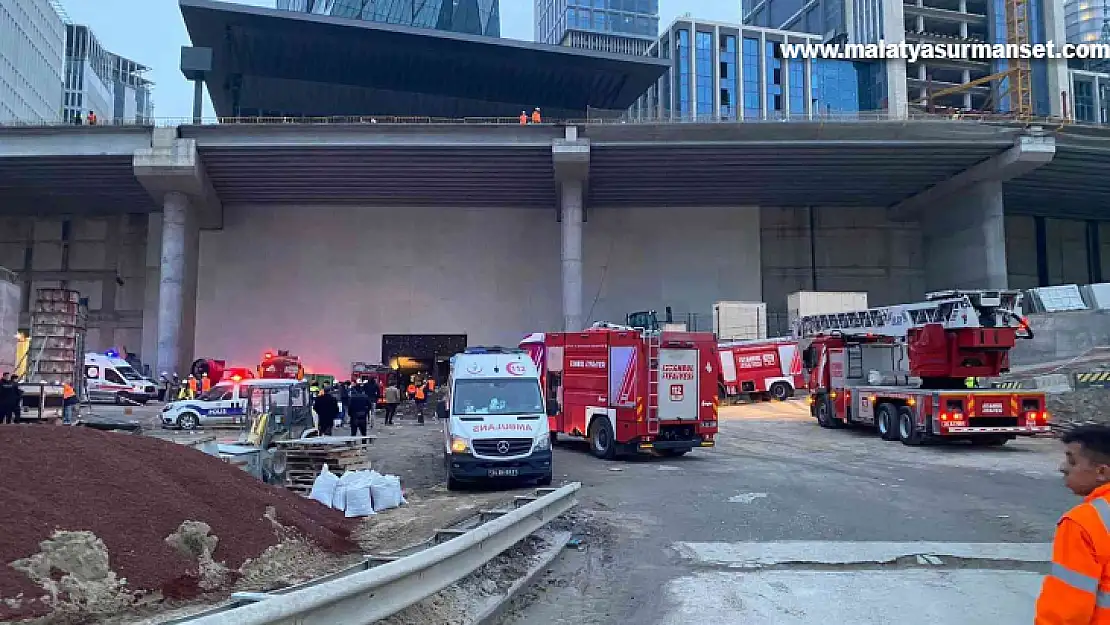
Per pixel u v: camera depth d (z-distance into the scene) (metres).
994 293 18.75
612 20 161.62
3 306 20.55
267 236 51.25
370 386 27.12
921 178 47.59
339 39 54.28
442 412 14.23
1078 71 105.19
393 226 52.22
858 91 102.56
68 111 133.88
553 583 7.27
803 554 8.20
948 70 100.56
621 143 41.66
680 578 7.37
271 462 12.72
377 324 51.16
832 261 53.84
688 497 12.06
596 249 53.16
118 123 41.03
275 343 50.25
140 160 40.75
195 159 41.47
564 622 6.09
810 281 53.66
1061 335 36.62
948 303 19.23
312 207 51.88
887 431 20.36
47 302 21.67
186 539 6.57
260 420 13.87
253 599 4.82
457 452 12.94
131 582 5.77
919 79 98.19
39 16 111.69
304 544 7.82
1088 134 42.53
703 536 9.26
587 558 8.29
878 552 8.22
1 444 6.65
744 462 16.55
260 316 50.41
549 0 170.88
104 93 147.50
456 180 46.88
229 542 6.94
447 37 54.47
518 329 51.88
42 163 41.59
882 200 52.69
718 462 16.62
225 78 58.88
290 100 62.78
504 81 61.16
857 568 7.65
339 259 51.56
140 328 50.69
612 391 17.48
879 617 6.06
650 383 16.70
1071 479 2.91
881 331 21.84
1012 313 18.78
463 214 52.72
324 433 18.70
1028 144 41.00
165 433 23.56
